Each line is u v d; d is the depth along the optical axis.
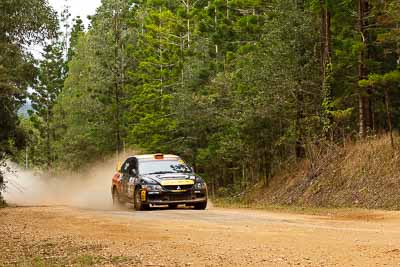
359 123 28.72
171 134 46.34
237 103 34.41
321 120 29.11
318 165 27.86
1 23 28.34
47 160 78.25
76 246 11.34
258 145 33.94
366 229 13.29
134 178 20.92
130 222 15.40
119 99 58.09
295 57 31.00
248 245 10.83
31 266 9.41
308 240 11.33
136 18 60.19
